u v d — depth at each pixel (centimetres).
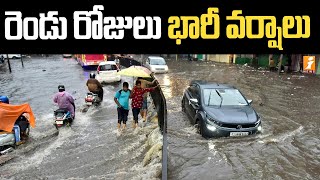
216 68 2977
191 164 771
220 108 970
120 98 1055
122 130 1073
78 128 1111
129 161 836
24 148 932
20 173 780
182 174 725
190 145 881
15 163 836
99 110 1362
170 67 3109
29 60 4303
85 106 1399
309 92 1670
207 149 852
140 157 859
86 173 773
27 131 1024
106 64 2105
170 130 1011
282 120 1123
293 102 1427
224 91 1056
